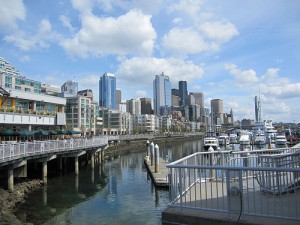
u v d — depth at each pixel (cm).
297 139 7300
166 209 752
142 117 18375
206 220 673
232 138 8281
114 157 5997
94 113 12225
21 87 8075
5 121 4125
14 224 1475
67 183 2788
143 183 2786
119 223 1591
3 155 1911
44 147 2619
